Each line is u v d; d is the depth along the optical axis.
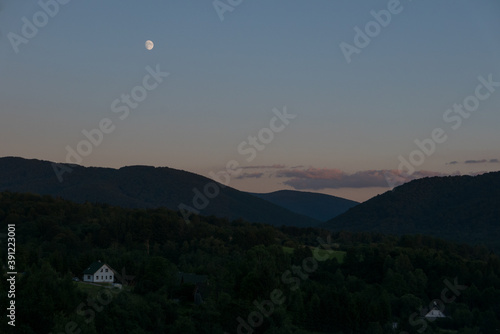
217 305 108.38
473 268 163.75
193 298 122.31
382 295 126.19
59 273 134.12
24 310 94.12
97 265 139.75
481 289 152.00
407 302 130.62
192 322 99.62
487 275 159.62
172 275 130.75
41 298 97.00
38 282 102.75
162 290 118.81
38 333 93.06
